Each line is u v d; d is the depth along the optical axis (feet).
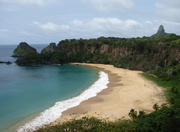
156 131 72.59
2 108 127.85
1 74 282.56
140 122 84.84
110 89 177.37
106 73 283.79
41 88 189.26
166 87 175.52
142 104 128.57
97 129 83.20
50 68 356.18
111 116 107.86
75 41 509.76
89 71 311.47
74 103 137.18
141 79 221.87
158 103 128.16
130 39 469.16
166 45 294.87
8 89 185.26
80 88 186.60
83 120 99.14
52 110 122.93
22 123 103.09
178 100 124.67
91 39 524.11
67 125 91.86
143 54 332.60
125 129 79.71
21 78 248.52
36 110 123.65
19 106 132.16
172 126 69.97
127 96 150.71
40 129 92.84
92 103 135.74
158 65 277.23
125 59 364.79
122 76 249.75
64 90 179.52
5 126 99.45
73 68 354.74
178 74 203.41
